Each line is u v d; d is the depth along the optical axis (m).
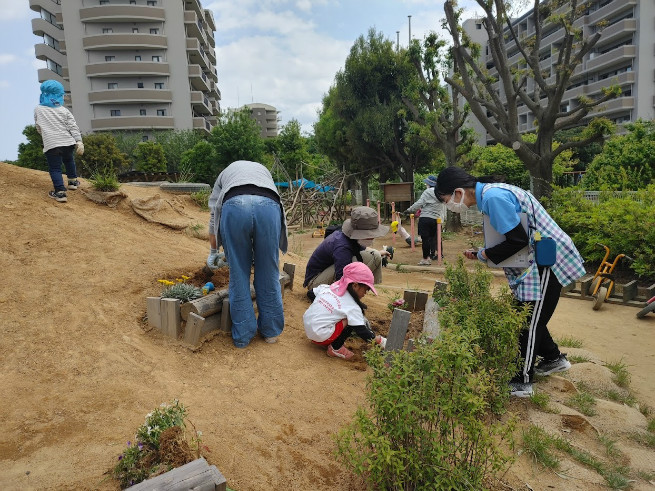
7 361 3.17
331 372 3.65
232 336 3.89
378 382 2.19
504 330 3.17
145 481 1.90
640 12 36.00
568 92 41.94
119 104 47.06
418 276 8.97
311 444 2.72
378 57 22.69
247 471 2.42
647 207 8.00
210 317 3.91
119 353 3.43
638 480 2.71
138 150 37.41
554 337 5.45
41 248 4.63
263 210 3.66
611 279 6.91
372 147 24.64
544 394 3.63
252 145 33.41
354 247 4.75
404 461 2.16
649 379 4.34
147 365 3.35
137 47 46.25
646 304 6.55
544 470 2.71
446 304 4.09
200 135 43.59
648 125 14.98
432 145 17.11
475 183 3.66
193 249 5.62
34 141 36.41
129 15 45.53
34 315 3.68
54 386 2.98
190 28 50.00
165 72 46.94
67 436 2.55
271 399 3.15
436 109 16.36
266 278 3.89
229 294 3.80
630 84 37.38
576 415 3.33
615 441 3.16
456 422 2.21
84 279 4.29
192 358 3.56
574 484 2.61
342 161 29.31
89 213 5.79
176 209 6.84
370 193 35.62
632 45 36.62
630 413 3.54
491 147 23.67
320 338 3.84
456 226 15.63
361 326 3.79
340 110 24.77
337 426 2.91
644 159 13.62
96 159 33.53
